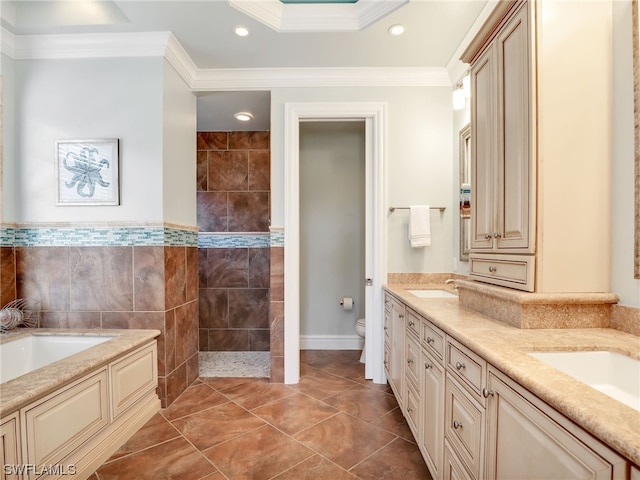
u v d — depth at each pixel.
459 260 2.42
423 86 2.56
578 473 0.61
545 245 1.18
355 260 3.44
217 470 1.55
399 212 2.57
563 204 1.18
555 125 1.18
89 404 1.58
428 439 1.46
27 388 1.29
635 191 1.10
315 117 2.59
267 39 2.15
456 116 2.47
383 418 2.01
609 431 0.53
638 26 1.09
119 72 2.17
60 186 2.18
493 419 0.91
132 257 2.16
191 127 2.59
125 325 2.16
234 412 2.09
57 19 2.04
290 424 1.95
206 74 2.54
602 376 0.98
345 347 3.42
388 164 2.57
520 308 1.17
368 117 2.59
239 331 3.41
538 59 1.17
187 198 2.53
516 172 1.27
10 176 2.18
